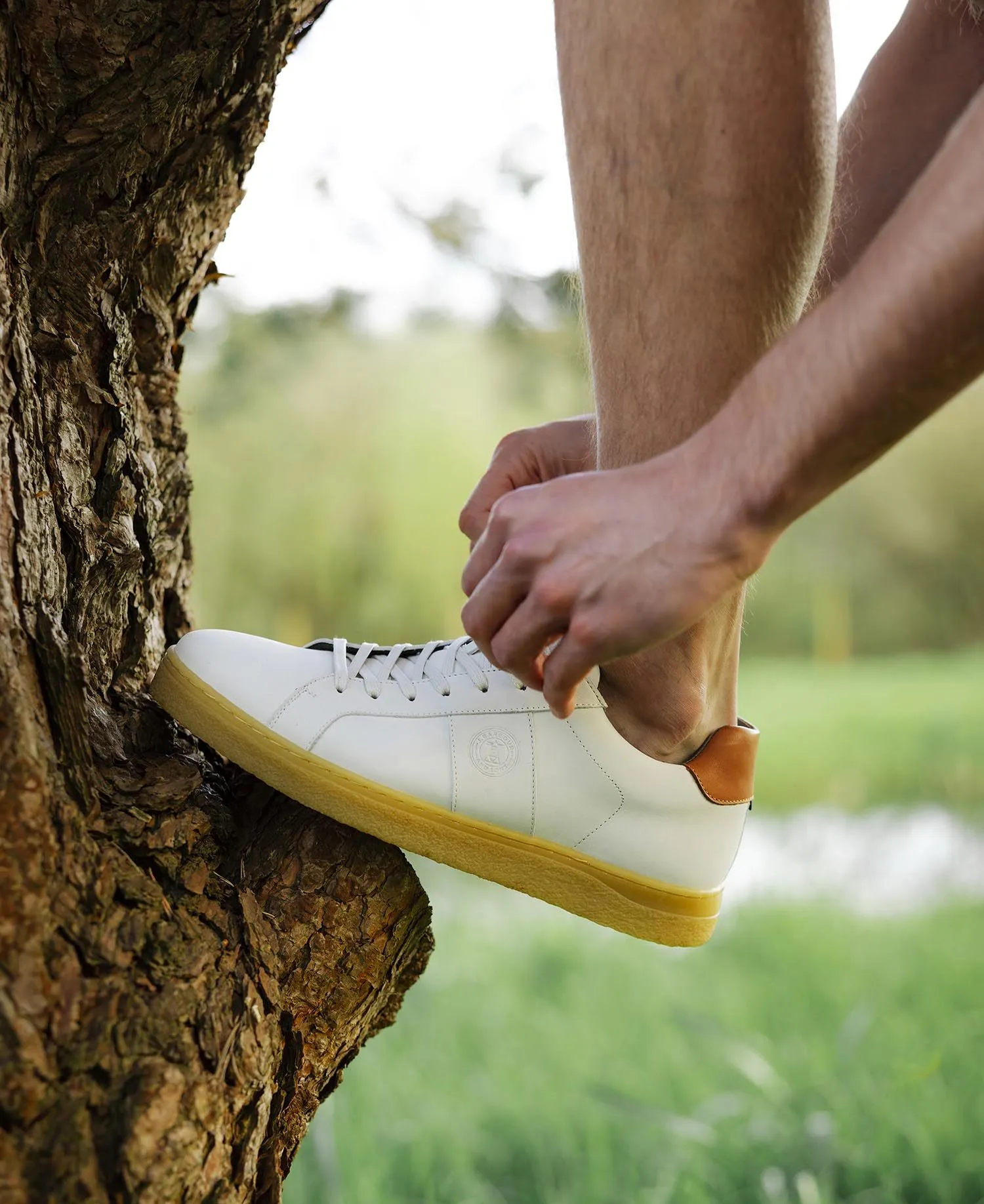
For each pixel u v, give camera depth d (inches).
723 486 22.2
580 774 33.1
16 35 31.0
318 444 251.4
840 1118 67.4
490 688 33.6
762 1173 63.4
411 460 255.8
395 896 31.3
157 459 38.7
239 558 272.1
